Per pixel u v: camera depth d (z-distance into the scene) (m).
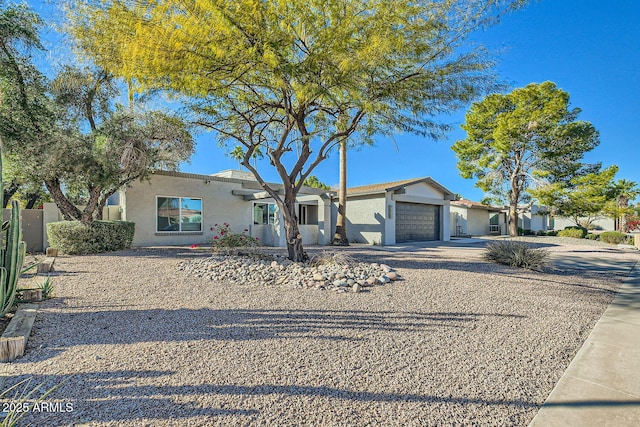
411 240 19.61
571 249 16.09
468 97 8.38
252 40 6.64
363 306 5.30
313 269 7.75
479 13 7.09
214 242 11.34
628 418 2.59
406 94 8.12
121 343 3.63
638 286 7.55
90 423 2.30
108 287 6.02
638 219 30.33
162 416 2.40
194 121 9.96
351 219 19.39
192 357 3.34
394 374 3.15
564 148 23.80
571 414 2.63
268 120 9.80
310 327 4.32
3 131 9.53
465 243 18.97
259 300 5.50
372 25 6.95
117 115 10.54
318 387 2.86
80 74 10.39
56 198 11.15
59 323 4.17
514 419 2.55
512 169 26.39
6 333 3.55
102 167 9.96
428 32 7.34
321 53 6.88
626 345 4.09
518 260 9.61
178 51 6.43
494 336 4.25
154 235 14.52
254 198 16.72
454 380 3.09
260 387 2.83
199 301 5.35
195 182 15.76
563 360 3.63
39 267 7.08
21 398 2.47
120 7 6.53
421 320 4.73
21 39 9.64
